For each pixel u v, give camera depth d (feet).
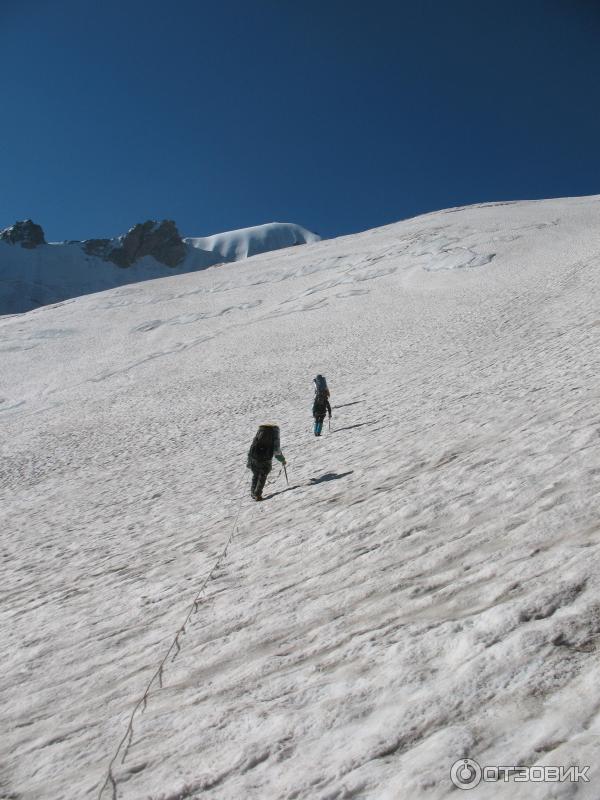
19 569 30.42
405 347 101.45
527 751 5.76
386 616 10.46
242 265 278.05
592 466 14.23
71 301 251.19
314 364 110.11
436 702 7.20
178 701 10.19
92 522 38.99
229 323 175.94
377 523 16.89
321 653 9.94
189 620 14.46
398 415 44.04
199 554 21.80
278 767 7.22
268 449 29.66
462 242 204.54
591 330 49.52
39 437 96.89
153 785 7.88
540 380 34.58
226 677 10.44
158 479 50.16
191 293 229.66
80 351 176.14
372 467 26.73
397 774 6.18
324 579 13.88
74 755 9.70
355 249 239.09
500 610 8.74
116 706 11.03
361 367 94.32
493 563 10.93
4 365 172.55
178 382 121.49
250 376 112.88
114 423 96.48
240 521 25.61
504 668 7.36
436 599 10.31
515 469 16.67
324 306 167.73
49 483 62.08
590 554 9.56
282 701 8.71
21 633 18.85
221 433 69.41
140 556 25.39
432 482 18.95
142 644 14.07
